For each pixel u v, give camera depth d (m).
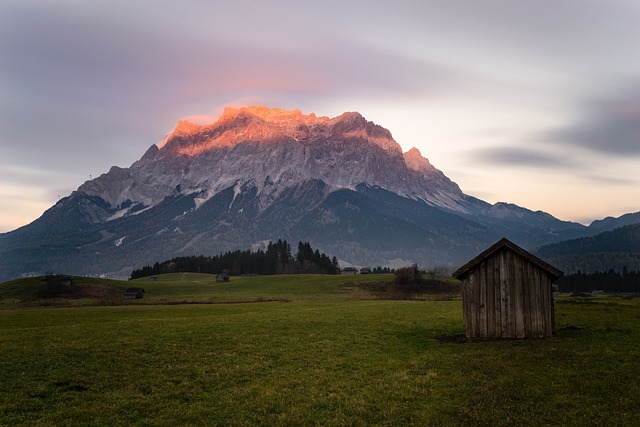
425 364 28.25
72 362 27.88
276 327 42.62
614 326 41.38
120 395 22.73
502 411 19.91
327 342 35.62
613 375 24.14
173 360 29.20
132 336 36.38
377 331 41.16
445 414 20.08
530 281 35.28
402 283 160.62
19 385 23.67
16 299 146.88
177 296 153.88
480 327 35.84
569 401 20.64
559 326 41.97
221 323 45.06
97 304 109.06
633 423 18.06
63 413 20.36
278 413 20.81
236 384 24.89
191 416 20.20
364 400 22.09
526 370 25.77
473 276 36.34
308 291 156.25
